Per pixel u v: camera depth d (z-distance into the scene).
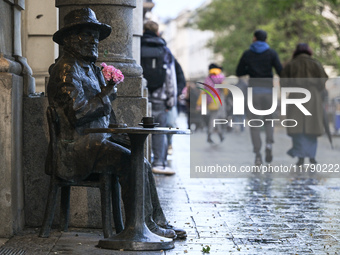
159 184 13.02
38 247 7.35
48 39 11.90
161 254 7.14
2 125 7.82
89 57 7.59
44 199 8.42
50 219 7.77
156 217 7.94
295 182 13.81
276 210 10.12
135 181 7.34
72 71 7.40
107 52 8.60
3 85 7.83
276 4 32.84
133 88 8.49
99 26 7.62
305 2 36.56
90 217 8.45
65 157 7.48
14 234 7.95
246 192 12.09
